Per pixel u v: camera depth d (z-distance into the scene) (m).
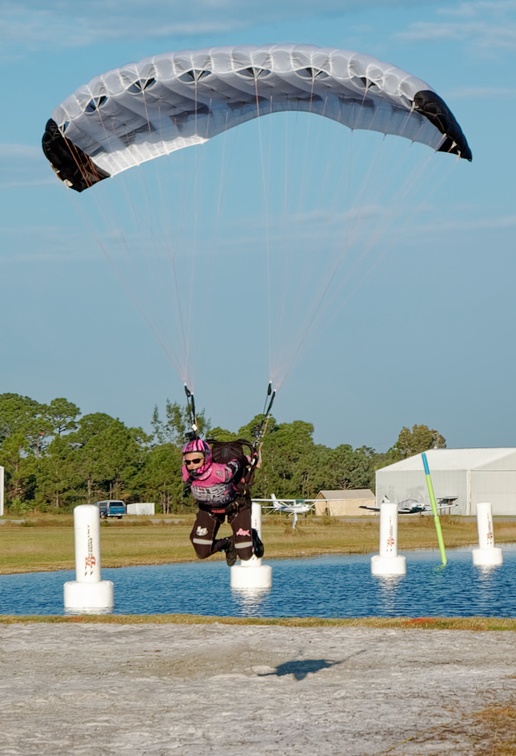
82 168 46.28
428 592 66.88
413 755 24.55
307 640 41.56
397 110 43.78
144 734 27.02
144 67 41.47
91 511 60.62
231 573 70.31
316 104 44.69
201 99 43.66
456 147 42.06
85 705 30.70
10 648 40.94
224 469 29.09
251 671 35.59
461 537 129.50
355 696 31.20
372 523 180.12
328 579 75.81
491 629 43.78
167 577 78.94
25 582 76.25
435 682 33.16
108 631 44.81
